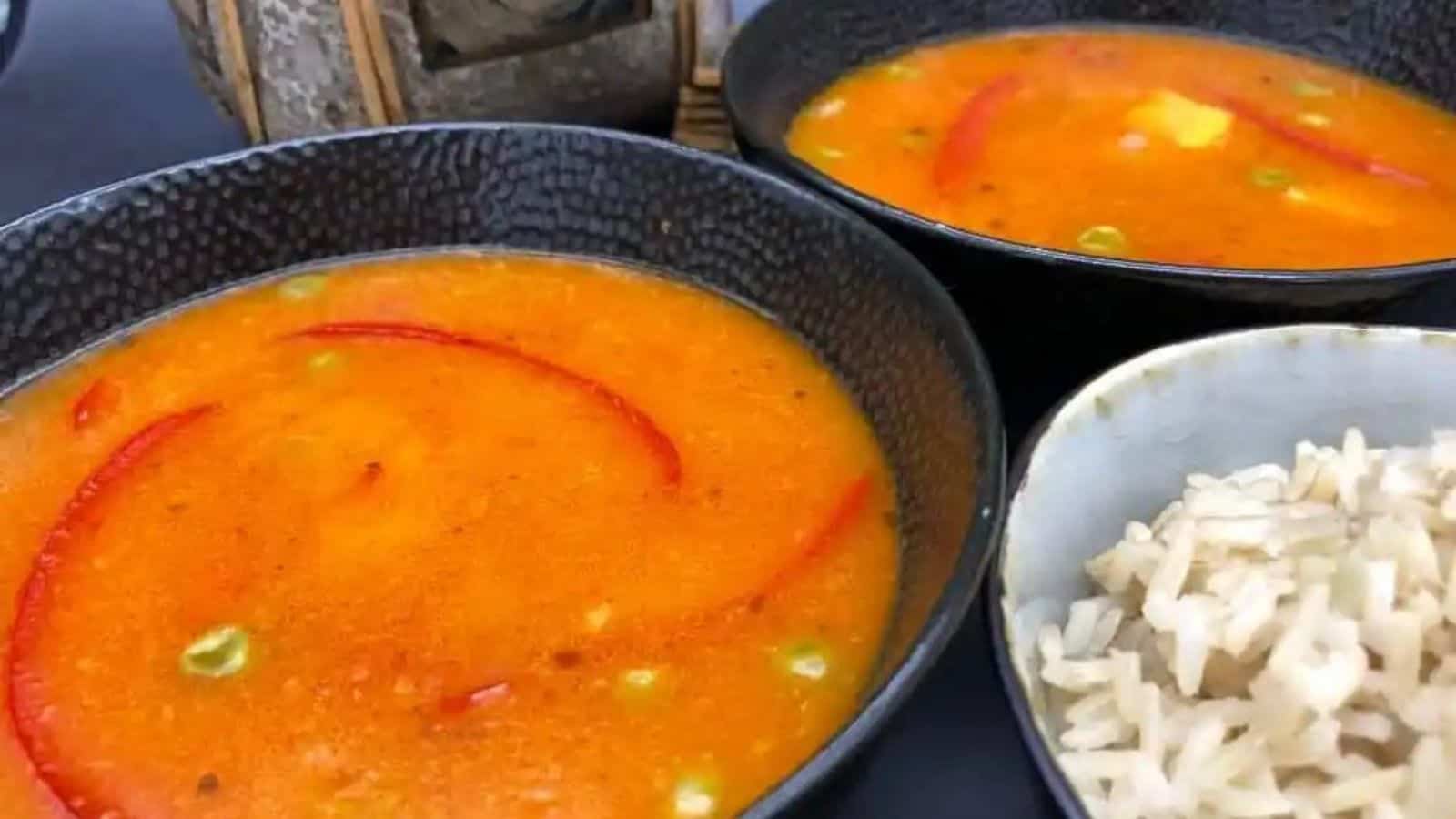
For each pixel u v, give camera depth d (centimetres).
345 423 19
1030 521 16
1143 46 31
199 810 14
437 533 17
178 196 20
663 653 16
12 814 14
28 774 15
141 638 16
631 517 18
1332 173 26
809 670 16
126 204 20
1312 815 14
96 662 16
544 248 22
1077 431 17
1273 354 18
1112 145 27
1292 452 19
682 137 27
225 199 21
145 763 15
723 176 20
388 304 21
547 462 19
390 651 16
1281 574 16
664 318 21
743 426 19
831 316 20
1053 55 31
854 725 12
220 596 17
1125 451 18
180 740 15
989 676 17
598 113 26
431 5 23
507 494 18
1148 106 28
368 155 21
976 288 19
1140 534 17
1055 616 16
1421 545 16
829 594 17
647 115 26
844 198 20
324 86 23
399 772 15
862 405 19
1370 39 29
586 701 15
